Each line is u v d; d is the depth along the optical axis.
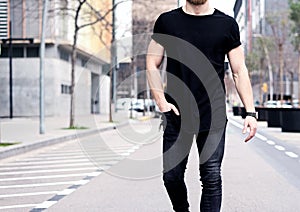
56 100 47.47
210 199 4.59
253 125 4.58
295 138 20.81
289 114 24.66
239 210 7.28
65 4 35.69
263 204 7.71
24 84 47.00
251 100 4.65
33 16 43.69
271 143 18.50
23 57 46.94
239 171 11.27
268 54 52.38
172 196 4.86
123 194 8.60
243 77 4.68
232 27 4.69
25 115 46.84
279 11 45.69
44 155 15.69
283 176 10.54
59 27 46.69
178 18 4.71
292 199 8.10
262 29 48.06
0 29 23.72
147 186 9.36
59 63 48.09
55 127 28.95
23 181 10.42
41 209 7.52
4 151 14.85
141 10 29.08
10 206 7.79
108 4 35.38
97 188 9.29
